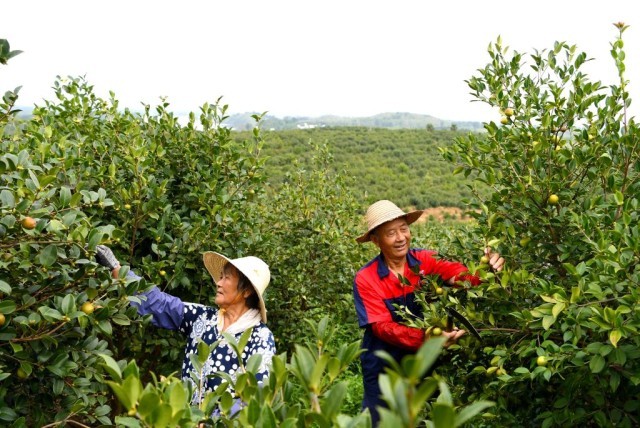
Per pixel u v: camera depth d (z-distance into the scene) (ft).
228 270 10.44
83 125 16.85
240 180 16.90
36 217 8.61
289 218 24.29
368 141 220.64
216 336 10.30
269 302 20.67
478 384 11.39
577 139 11.39
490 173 11.15
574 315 8.75
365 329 12.10
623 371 8.69
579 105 11.48
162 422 4.17
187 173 16.76
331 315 24.32
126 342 15.42
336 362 4.64
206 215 15.78
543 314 8.81
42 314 8.03
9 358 8.93
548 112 11.23
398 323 11.60
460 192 167.63
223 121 17.15
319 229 23.26
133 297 9.30
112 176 13.97
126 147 15.74
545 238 11.21
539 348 8.88
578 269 8.66
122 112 17.84
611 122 11.30
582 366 8.92
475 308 11.27
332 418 4.20
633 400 9.32
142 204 14.21
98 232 8.64
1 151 10.73
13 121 11.91
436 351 2.89
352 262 24.79
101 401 9.70
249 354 10.11
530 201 10.98
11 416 8.53
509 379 9.18
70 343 9.12
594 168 10.86
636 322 8.02
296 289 21.39
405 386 2.91
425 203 157.99
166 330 15.57
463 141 11.85
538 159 11.02
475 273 10.94
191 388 6.00
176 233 15.31
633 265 9.22
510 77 12.28
